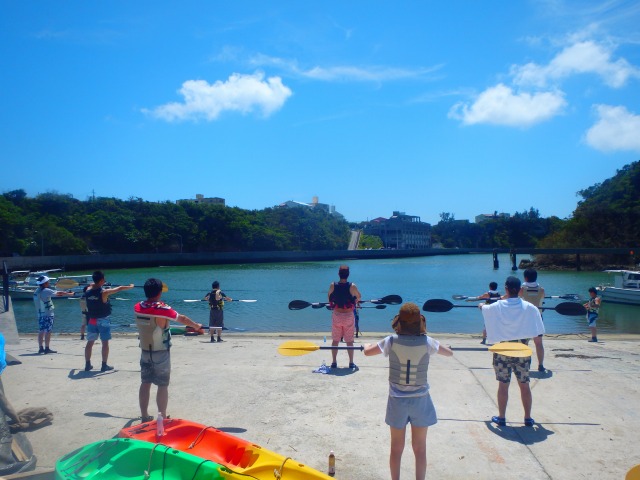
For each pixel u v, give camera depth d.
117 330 19.50
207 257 99.75
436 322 22.88
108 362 9.70
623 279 33.62
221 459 4.71
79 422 6.36
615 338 13.34
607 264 77.69
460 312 26.45
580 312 9.34
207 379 8.37
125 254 90.06
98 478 4.21
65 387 7.92
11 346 11.68
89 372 8.87
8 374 8.73
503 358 6.17
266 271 77.56
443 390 7.62
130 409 6.86
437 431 6.03
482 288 45.41
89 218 95.94
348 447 5.59
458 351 10.66
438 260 130.25
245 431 6.04
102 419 6.46
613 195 86.38
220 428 6.14
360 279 58.34
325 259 126.19
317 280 56.66
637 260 74.50
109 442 4.58
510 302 6.25
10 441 4.98
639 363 9.46
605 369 8.95
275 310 28.17
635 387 7.78
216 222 117.12
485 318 6.32
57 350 11.09
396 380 4.45
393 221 196.50
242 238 120.69
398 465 4.49
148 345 6.09
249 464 4.56
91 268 79.00
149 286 6.16
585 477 4.89
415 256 160.00
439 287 46.62
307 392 7.60
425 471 4.62
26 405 7.04
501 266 93.75
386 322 23.36
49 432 6.03
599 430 6.05
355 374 8.66
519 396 7.34
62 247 79.50
